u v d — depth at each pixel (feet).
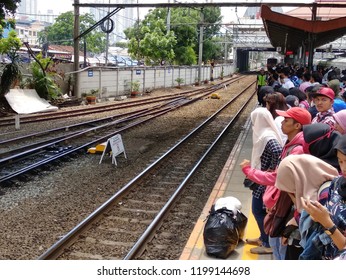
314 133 11.87
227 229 17.42
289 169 10.64
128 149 42.63
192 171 32.48
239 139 47.32
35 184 29.89
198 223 21.54
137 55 146.82
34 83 73.61
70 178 31.71
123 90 100.78
